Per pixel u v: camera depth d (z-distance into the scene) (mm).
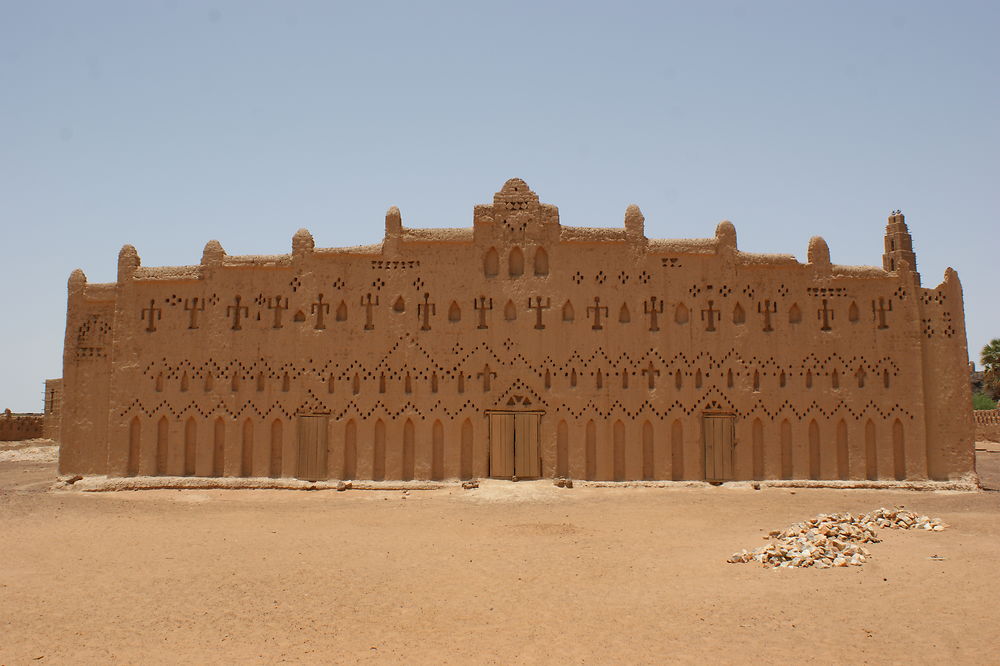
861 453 28156
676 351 28781
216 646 10562
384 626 11422
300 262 29781
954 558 14484
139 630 11297
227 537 18984
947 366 28875
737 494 26328
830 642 10281
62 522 21469
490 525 20625
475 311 29203
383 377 29016
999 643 10023
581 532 19406
